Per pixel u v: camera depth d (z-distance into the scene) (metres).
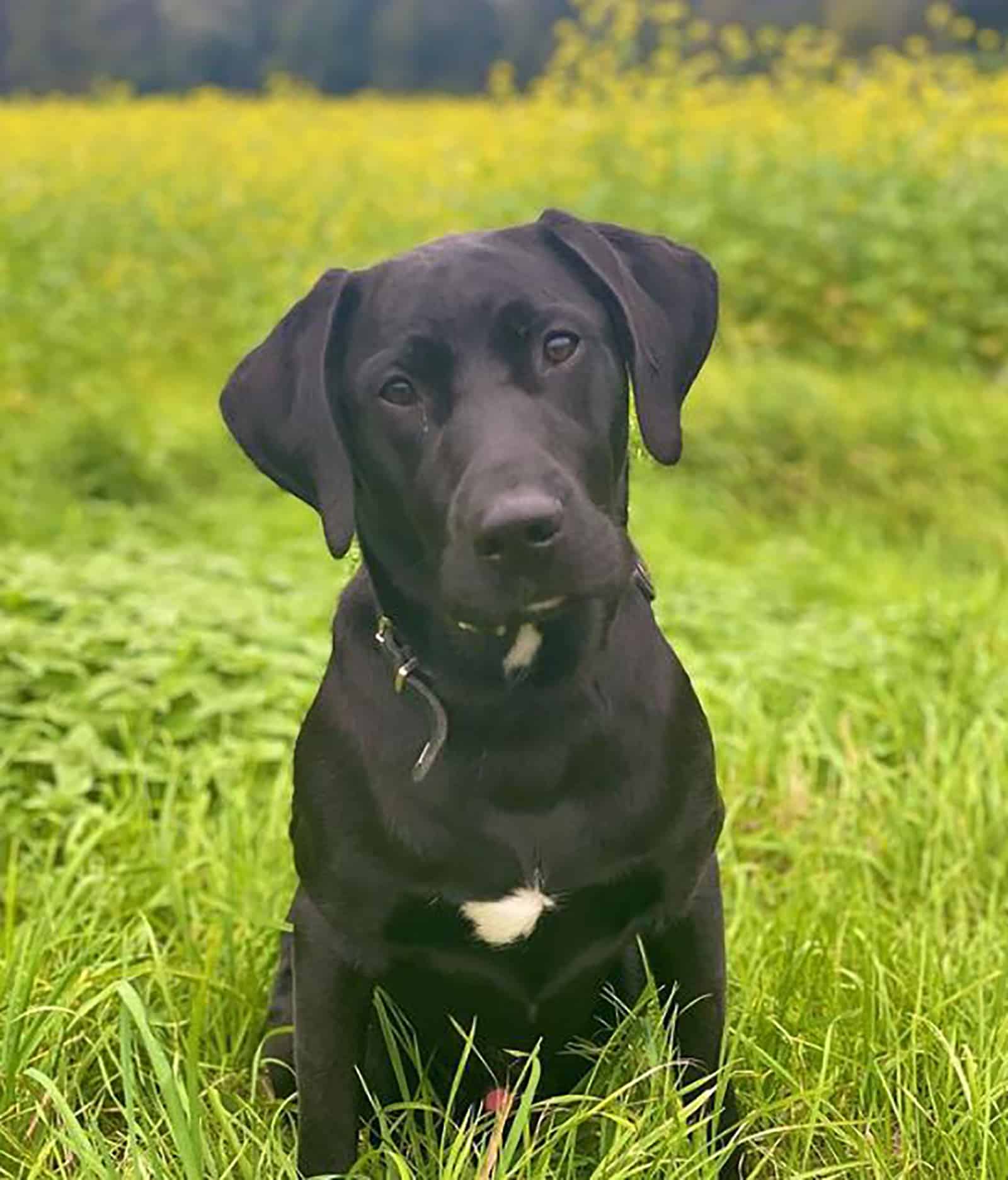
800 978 1.30
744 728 1.78
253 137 5.64
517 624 1.02
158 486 3.07
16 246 4.38
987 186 3.92
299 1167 1.12
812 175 4.02
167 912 1.46
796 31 4.94
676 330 1.11
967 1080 1.18
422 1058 1.21
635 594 1.11
